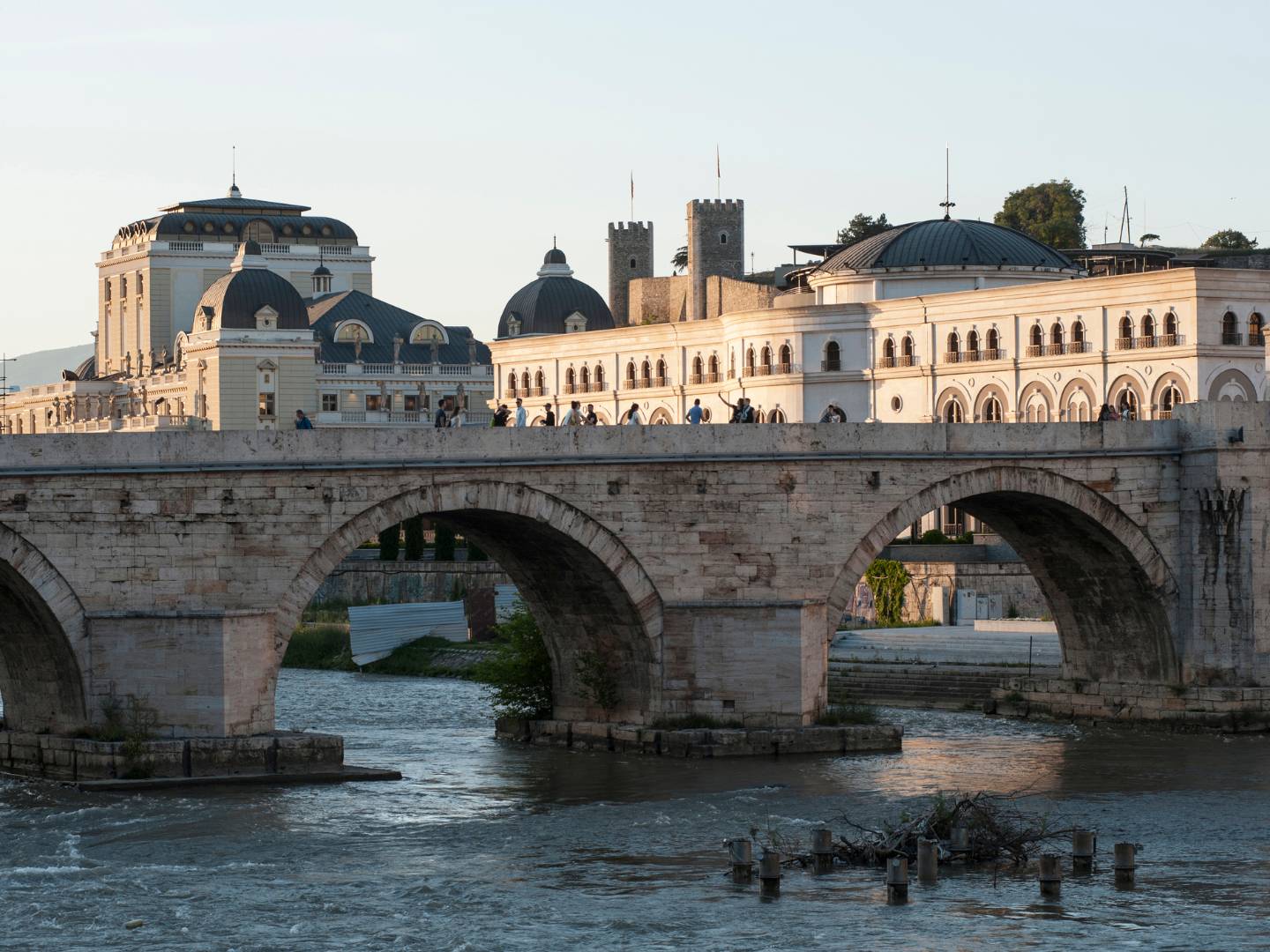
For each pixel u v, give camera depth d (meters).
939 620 139.25
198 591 80.50
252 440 81.06
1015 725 101.50
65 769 80.19
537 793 79.94
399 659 141.88
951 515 174.12
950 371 174.25
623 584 87.56
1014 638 123.00
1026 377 168.50
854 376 181.75
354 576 173.38
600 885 64.19
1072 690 103.25
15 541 77.62
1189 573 98.12
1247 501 97.25
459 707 114.31
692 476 88.50
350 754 91.88
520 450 85.38
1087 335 164.62
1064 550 101.00
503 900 62.22
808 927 59.00
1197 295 155.75
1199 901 61.94
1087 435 96.06
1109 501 96.69
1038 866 66.12
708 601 88.50
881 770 85.31
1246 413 97.38
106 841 70.25
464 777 84.19
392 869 66.44
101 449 78.94
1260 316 159.12
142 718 79.62
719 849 69.38
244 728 81.00
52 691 82.12
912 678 112.12
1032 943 57.38
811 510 90.06
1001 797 78.38
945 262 179.12
